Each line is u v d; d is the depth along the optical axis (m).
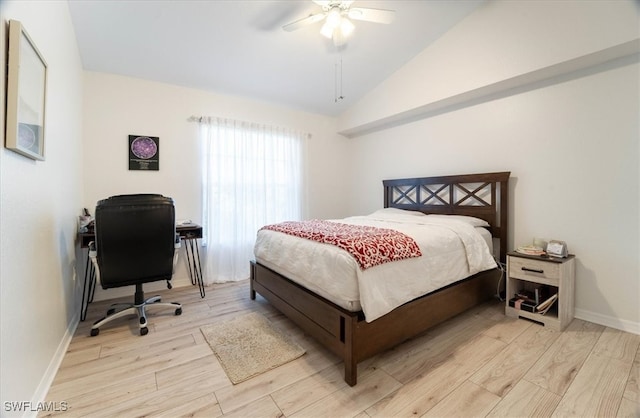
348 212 5.02
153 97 3.30
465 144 3.32
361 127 4.46
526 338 2.16
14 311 1.26
